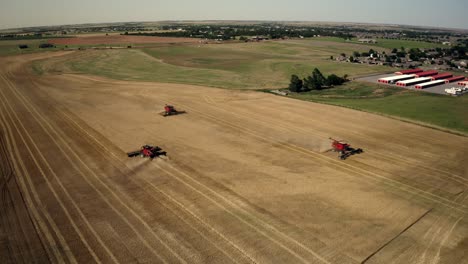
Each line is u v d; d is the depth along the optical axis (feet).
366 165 127.44
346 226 88.53
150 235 84.64
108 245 81.05
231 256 77.00
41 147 144.56
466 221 92.07
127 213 94.38
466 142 152.87
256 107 213.25
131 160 130.72
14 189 108.47
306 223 89.66
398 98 243.40
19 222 90.53
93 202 100.32
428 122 181.27
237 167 124.36
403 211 96.32
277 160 131.23
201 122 180.34
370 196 104.37
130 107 210.18
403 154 138.31
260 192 105.91
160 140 152.46
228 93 255.09
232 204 98.84
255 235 84.53
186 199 101.65
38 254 78.13
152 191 106.73
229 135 160.04
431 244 81.97
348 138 156.87
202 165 126.00
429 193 107.04
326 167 125.29
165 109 196.24
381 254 78.02
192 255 77.41
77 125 174.09
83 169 122.83
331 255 77.46
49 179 115.14
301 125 176.55
